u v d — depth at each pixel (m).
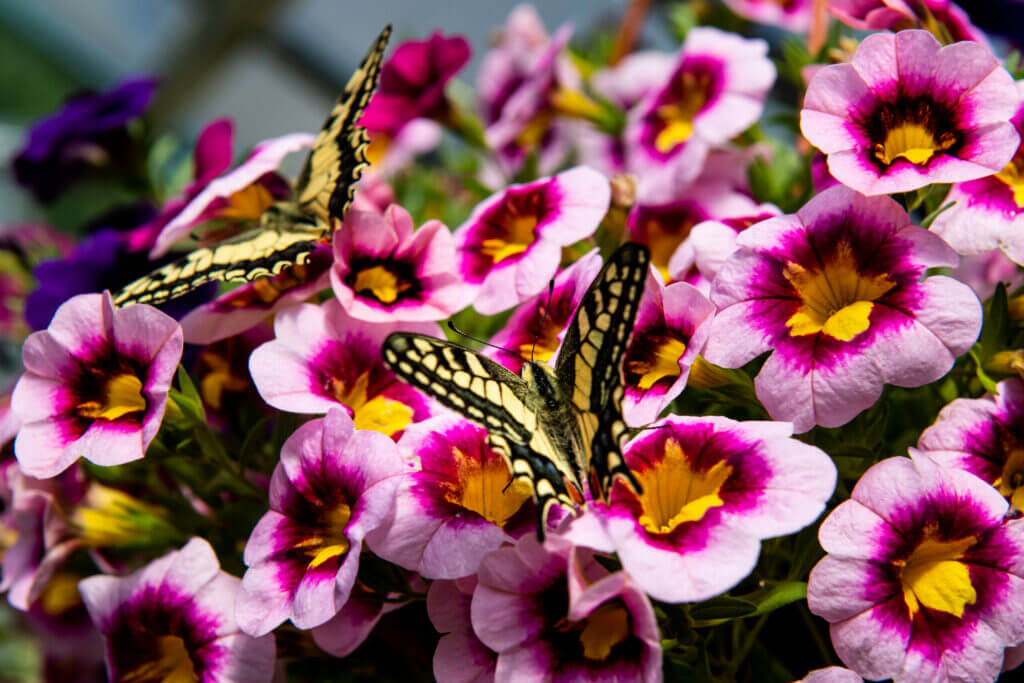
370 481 0.43
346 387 0.46
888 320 0.43
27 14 1.22
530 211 0.48
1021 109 0.45
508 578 0.42
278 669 0.47
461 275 0.48
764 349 0.44
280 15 0.97
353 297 0.46
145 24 1.11
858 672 0.42
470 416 0.43
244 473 0.48
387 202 0.54
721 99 0.52
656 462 0.43
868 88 0.45
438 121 0.58
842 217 0.44
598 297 0.43
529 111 0.58
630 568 0.41
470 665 0.43
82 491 0.49
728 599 0.43
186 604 0.45
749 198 0.52
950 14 0.48
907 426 0.47
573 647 0.42
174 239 0.49
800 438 0.45
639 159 0.53
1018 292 0.46
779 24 0.58
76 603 0.53
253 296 0.48
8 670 0.59
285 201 0.49
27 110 1.30
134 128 0.57
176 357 0.45
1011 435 0.44
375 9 1.02
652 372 0.45
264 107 1.21
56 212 1.04
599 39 0.69
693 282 0.47
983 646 0.43
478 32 1.05
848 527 0.43
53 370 0.45
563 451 0.43
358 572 0.44
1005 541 0.43
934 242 0.44
